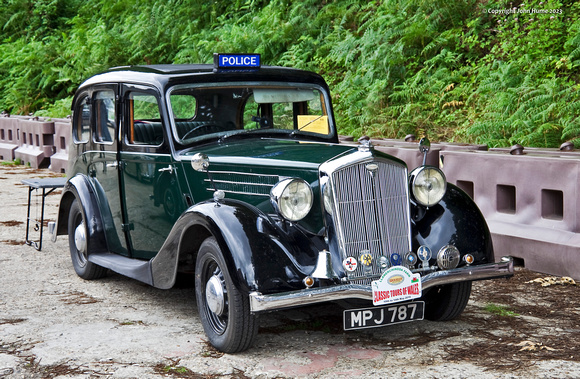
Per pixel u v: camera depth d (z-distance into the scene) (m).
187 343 3.90
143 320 4.39
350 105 11.73
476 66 10.92
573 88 9.25
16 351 3.79
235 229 3.57
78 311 4.61
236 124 4.79
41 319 4.41
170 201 4.55
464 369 3.40
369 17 13.44
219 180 4.24
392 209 3.78
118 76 5.02
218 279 3.69
